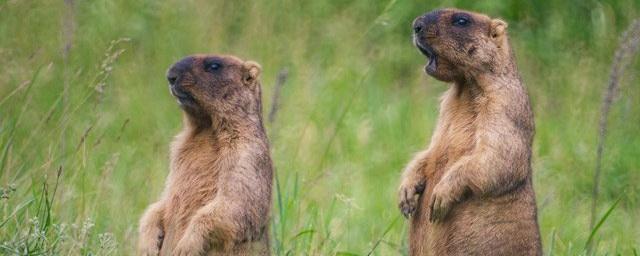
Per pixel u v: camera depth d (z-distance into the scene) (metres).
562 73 17.80
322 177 14.82
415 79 17.77
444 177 11.27
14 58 16.20
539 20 18.52
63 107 14.84
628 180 15.74
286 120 16.20
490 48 11.65
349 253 12.18
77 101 15.51
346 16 18.42
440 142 11.62
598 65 17.88
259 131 11.32
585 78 17.56
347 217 13.82
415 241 11.67
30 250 10.98
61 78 15.80
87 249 11.65
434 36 11.73
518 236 11.40
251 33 17.75
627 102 16.48
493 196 11.34
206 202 11.07
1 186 12.60
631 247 13.74
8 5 16.94
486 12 18.38
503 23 11.73
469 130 11.51
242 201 10.86
